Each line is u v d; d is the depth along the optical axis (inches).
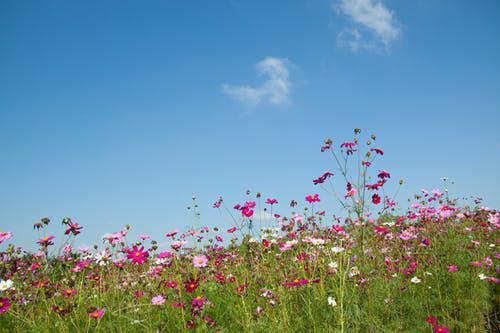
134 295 78.5
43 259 81.4
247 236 92.7
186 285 71.4
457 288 76.8
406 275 82.3
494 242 103.1
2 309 66.5
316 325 67.2
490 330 68.8
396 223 107.7
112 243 85.4
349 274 75.7
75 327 66.2
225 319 74.0
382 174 78.6
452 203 127.6
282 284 74.7
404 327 68.1
